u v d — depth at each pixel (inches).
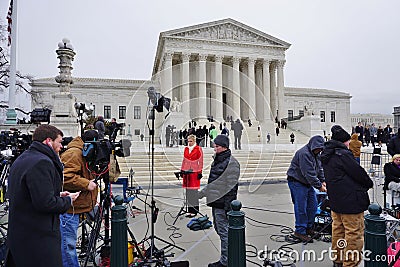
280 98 1429.6
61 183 93.0
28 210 83.4
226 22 1241.4
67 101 474.6
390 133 730.8
